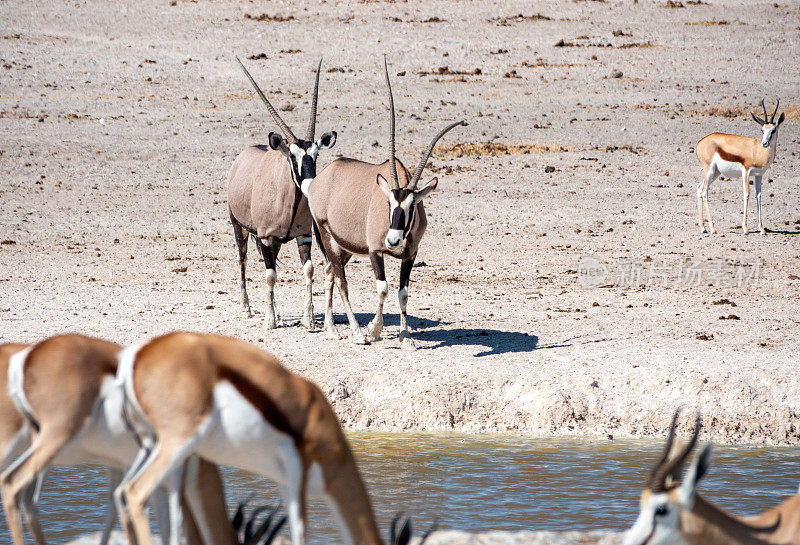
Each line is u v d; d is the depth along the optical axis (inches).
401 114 4146.2
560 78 4899.1
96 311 1758.1
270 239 1658.5
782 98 4537.4
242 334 1610.5
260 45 5462.6
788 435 1269.7
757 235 2628.0
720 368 1397.6
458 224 2795.3
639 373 1385.3
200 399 587.8
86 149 3555.6
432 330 1676.9
